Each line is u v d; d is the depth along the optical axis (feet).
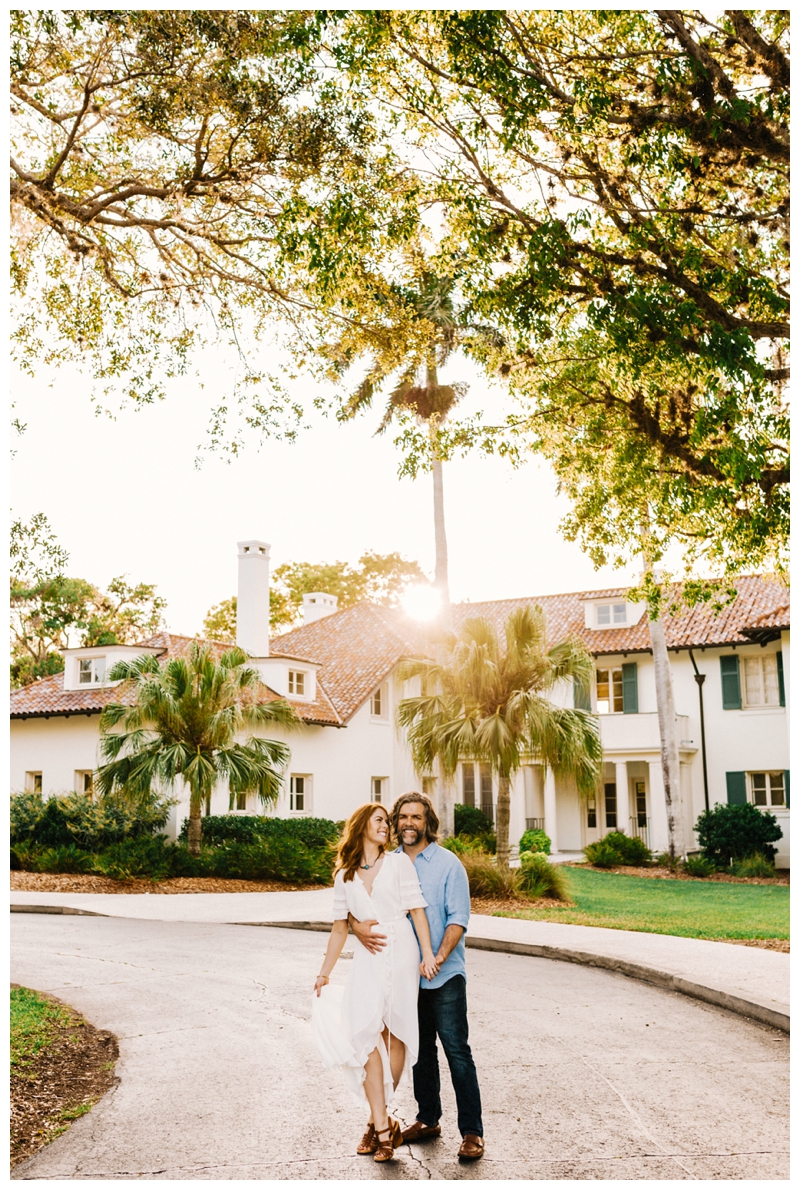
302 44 27.53
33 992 30.55
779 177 31.60
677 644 87.51
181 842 70.18
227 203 31.96
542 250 28.76
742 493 32.60
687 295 29.17
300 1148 17.03
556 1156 16.44
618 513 39.09
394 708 95.04
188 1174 15.69
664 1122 18.19
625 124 29.58
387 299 31.30
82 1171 15.87
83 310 34.04
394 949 17.16
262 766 64.34
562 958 38.27
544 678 56.34
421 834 18.02
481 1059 22.94
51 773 78.79
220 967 35.94
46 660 129.59
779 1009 26.25
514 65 28.09
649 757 86.74
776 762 84.02
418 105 29.86
